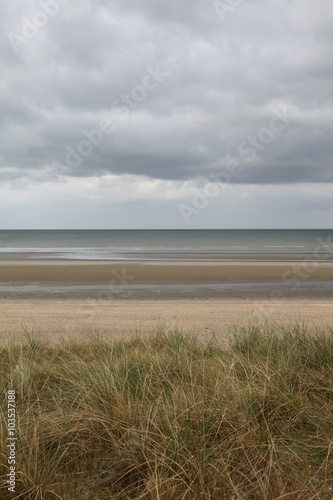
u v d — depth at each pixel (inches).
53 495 110.2
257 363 198.4
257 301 546.0
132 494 115.3
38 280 769.6
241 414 140.5
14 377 187.8
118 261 1181.7
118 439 132.9
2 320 401.1
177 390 157.8
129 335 328.2
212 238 4461.1
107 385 157.9
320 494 112.4
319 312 451.2
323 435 138.8
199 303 521.3
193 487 110.3
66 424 141.6
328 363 199.2
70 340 287.6
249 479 114.5
